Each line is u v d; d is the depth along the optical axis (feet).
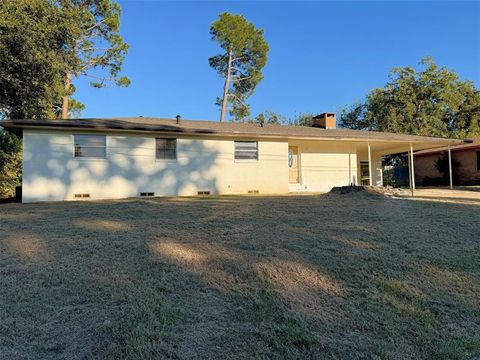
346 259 13.73
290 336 8.25
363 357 7.52
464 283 11.48
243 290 10.93
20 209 29.76
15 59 40.24
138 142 43.09
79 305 9.87
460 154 73.72
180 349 7.73
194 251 14.85
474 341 8.17
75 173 40.09
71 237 17.49
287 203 31.27
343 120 116.16
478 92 100.53
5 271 12.55
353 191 41.22
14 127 38.27
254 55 99.55
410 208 26.73
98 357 7.41
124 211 27.07
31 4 39.29
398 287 11.13
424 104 100.83
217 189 46.70
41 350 7.70
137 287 11.08
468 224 19.88
